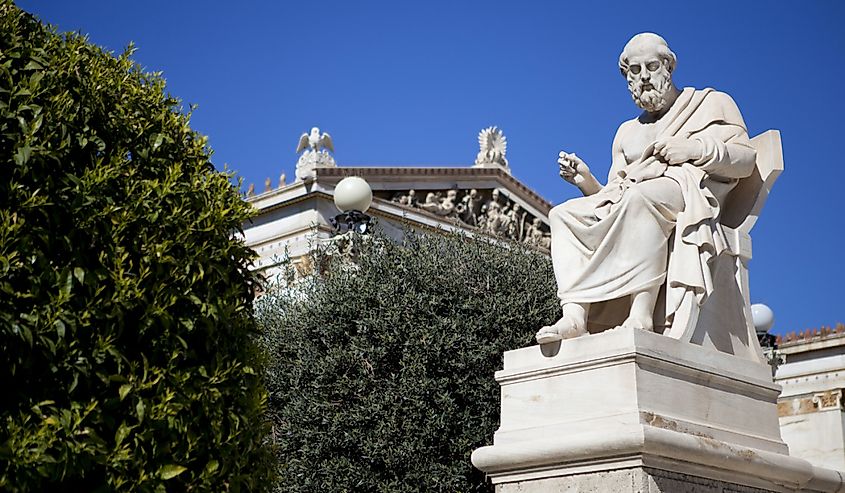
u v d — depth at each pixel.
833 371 26.61
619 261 7.67
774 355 19.88
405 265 15.92
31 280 6.16
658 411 7.09
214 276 7.25
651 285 7.62
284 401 15.73
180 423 6.64
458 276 15.71
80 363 6.23
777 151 8.38
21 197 6.30
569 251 7.94
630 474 6.75
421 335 14.99
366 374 15.09
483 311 15.20
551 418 7.37
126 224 6.72
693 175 7.90
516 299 15.42
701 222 7.74
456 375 14.80
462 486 14.27
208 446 6.87
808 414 26.72
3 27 6.79
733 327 8.14
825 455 26.30
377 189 38.34
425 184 40.22
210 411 6.91
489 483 14.16
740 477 7.41
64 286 6.25
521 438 7.45
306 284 17.73
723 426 7.55
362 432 14.60
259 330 7.84
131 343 6.68
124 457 6.25
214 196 7.47
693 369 7.42
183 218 7.11
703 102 8.56
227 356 7.18
